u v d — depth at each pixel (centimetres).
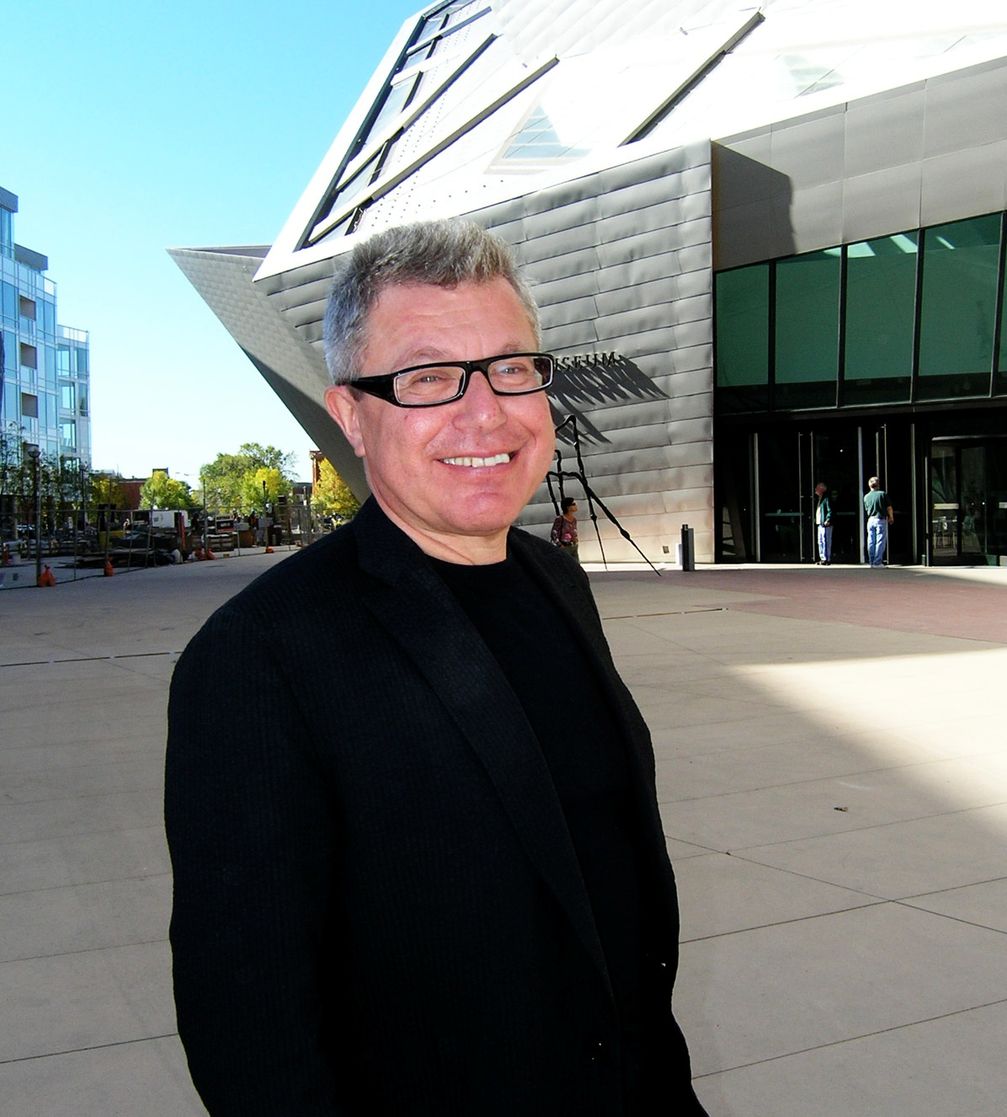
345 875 131
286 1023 122
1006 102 2056
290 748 126
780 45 2544
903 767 616
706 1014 332
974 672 924
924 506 2391
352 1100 128
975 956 367
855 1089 290
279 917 123
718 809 542
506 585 160
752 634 1199
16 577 2819
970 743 668
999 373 2184
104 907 441
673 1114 158
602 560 2556
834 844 485
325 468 9319
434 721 131
